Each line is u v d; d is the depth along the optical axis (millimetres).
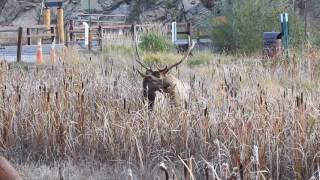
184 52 49438
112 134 17953
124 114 18328
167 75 19703
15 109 19203
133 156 17406
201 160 16234
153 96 19297
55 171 17000
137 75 26094
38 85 21656
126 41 51562
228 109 17594
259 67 30859
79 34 64562
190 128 17391
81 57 38281
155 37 50312
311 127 16219
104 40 51781
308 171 15578
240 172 12977
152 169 16797
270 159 15750
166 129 17641
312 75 30531
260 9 54094
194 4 86688
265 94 18375
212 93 20078
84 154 18094
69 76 22234
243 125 16125
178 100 19359
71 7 90062
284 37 42250
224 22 54656
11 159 18406
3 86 20594
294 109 16562
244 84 24719
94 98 19672
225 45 54125
